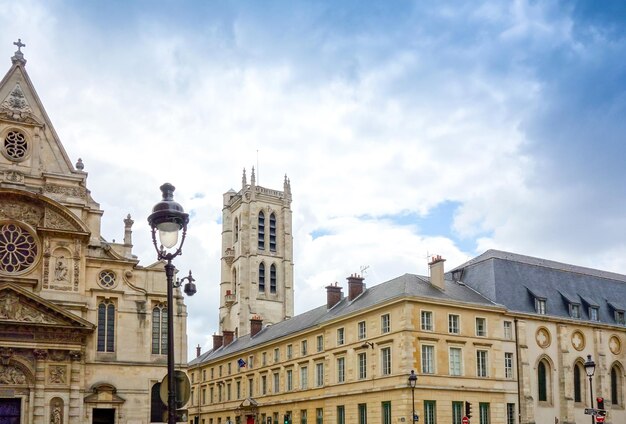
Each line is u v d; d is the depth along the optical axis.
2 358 48.81
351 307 69.38
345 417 65.62
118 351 54.03
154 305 56.41
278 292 141.75
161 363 55.09
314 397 71.25
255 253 140.12
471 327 63.25
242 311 137.38
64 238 53.28
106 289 54.69
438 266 65.31
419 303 60.62
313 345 73.25
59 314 50.62
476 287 70.38
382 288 68.00
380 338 62.19
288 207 146.38
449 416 59.44
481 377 62.34
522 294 69.88
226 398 93.69
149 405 53.84
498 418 62.22
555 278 74.88
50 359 50.25
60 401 49.94
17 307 49.62
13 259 52.06
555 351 68.88
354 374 65.25
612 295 79.00
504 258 73.56
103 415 52.88
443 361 60.47
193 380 105.31
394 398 59.16
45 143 55.50
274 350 82.06
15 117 54.53
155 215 19.36
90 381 52.50
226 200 152.50
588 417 69.25
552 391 67.50
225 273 147.88
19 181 53.19
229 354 93.12
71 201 54.59
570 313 72.00
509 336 66.25
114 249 56.56
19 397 49.06
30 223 52.84
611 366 73.31
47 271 52.31
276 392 79.81
